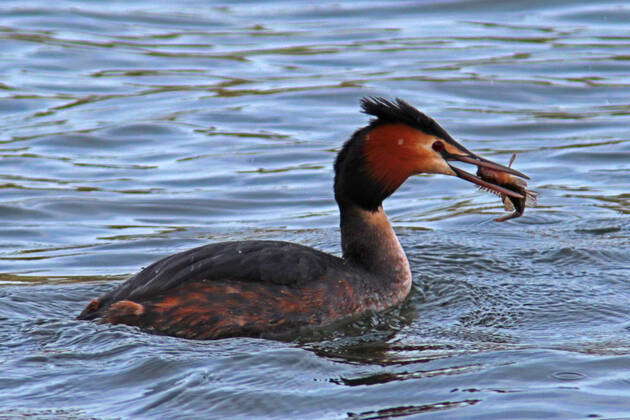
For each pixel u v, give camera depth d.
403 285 12.70
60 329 10.98
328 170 18.94
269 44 26.27
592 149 19.50
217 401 9.20
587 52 24.97
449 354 10.49
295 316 11.34
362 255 12.62
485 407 8.96
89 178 18.48
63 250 15.27
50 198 17.42
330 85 23.28
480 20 27.84
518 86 23.02
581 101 22.30
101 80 23.83
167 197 17.66
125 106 22.17
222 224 16.55
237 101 22.48
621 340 10.91
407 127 12.49
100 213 16.95
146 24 27.94
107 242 15.62
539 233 15.64
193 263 11.45
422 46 25.77
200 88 23.33
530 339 11.09
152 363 10.04
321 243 15.23
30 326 11.19
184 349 10.49
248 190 18.05
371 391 9.40
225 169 18.98
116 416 8.93
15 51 25.42
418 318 12.11
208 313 11.00
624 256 14.32
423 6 28.95
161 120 21.38
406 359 10.34
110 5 29.48
